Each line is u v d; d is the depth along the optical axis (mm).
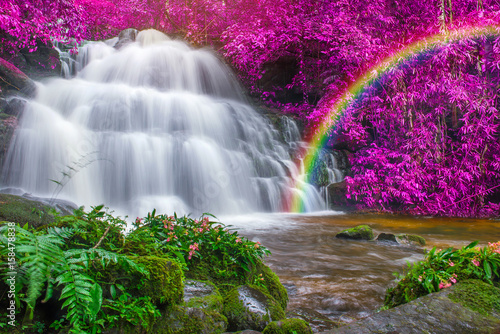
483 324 2377
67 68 15109
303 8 13102
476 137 10602
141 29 22547
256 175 11891
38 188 8836
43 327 1911
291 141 14125
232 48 13766
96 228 2811
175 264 2584
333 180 12703
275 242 6781
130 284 2240
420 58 11391
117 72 15672
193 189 10562
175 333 2295
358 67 11883
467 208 10758
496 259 3084
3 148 8484
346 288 4117
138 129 11773
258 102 16891
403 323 2344
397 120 11586
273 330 2553
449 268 3096
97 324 1971
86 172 9234
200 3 19219
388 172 11633
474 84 10648
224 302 2947
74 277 1938
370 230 7125
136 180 9961
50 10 9852
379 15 11414
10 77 10648
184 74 16438
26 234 2014
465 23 10836
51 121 9672
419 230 8195
